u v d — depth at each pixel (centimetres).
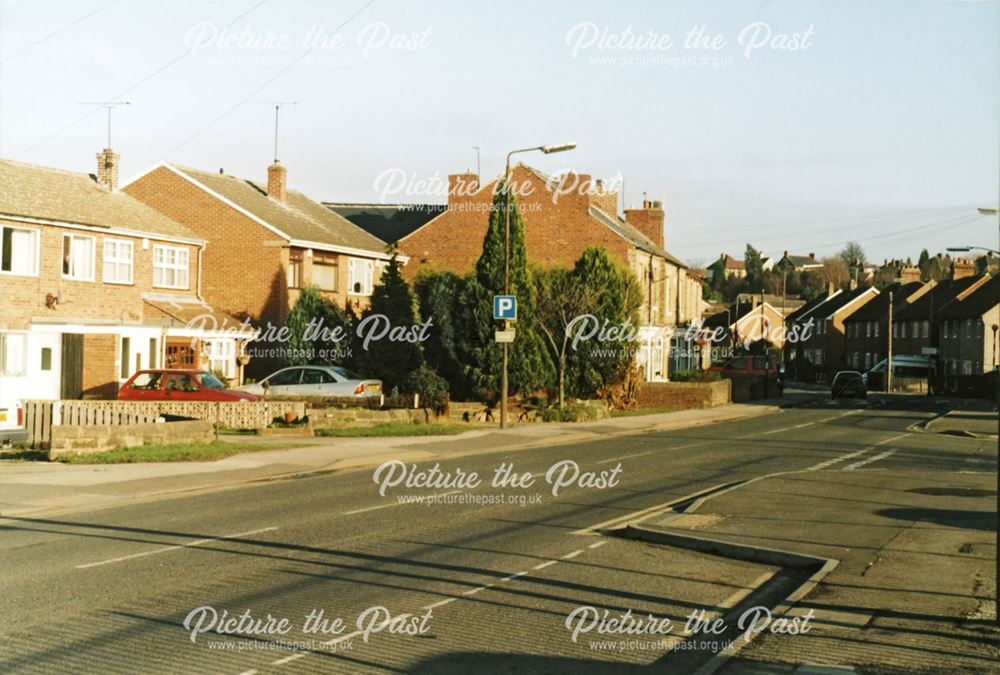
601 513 1602
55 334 3244
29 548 1251
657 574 1151
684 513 1570
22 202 3216
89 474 1972
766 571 1187
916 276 10394
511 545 1306
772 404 5394
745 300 11638
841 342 10875
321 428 2936
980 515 1556
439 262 5003
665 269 5725
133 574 1095
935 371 8550
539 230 4869
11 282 3108
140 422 2627
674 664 798
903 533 1390
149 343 3628
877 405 5628
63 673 742
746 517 1530
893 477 2077
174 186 4338
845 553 1241
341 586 1046
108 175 4009
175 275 4000
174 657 789
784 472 2184
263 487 1908
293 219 4638
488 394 3631
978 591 1042
